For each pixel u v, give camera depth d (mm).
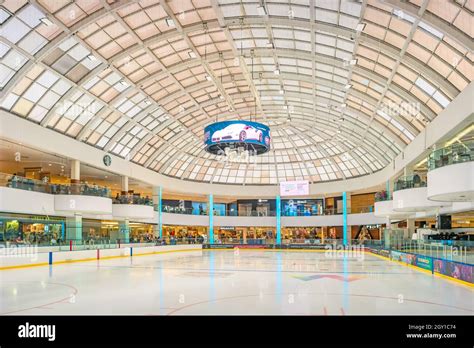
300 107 41594
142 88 32438
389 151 38656
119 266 25547
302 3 22469
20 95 25156
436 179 19172
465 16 17109
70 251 28672
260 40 27688
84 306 11500
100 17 21953
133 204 36781
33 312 10648
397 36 21859
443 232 29500
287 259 32844
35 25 21344
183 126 42844
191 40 27688
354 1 20859
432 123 25219
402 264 27391
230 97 38562
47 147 28141
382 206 35750
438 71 21922
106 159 36094
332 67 29734
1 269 22594
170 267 24750
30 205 26391
